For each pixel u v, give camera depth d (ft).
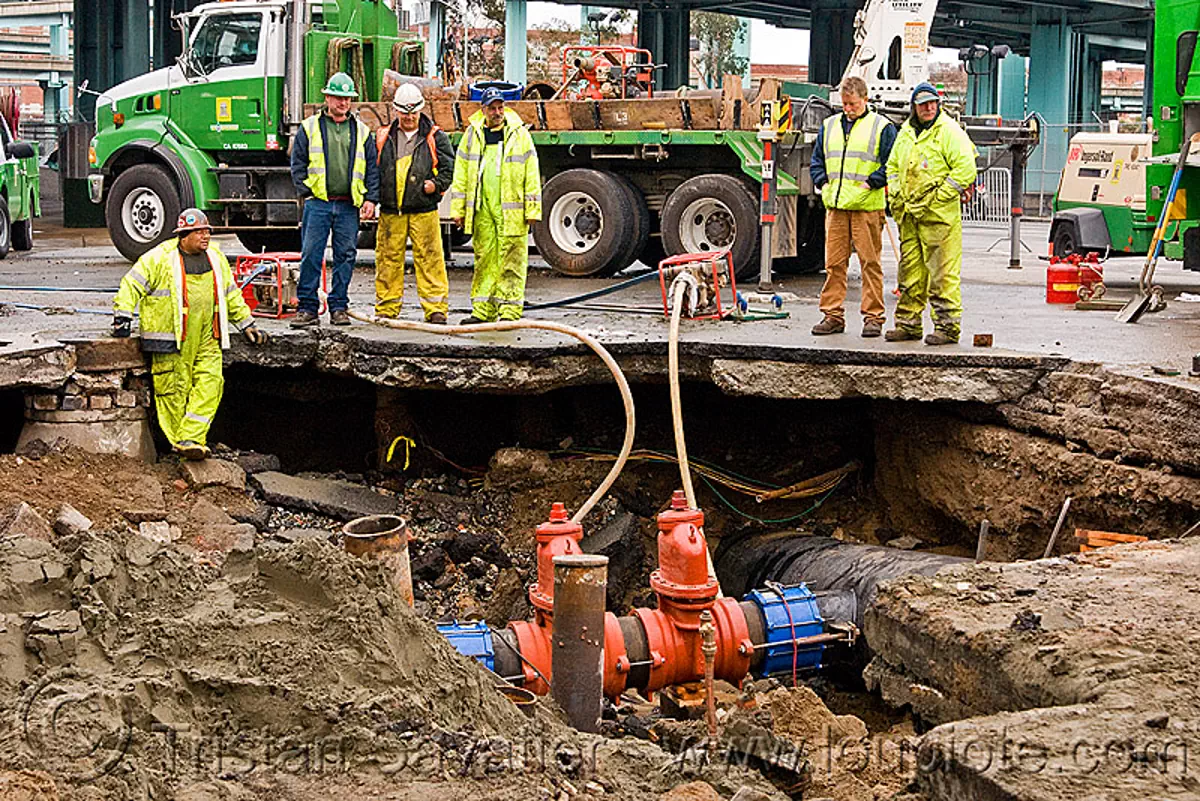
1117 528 27.76
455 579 32.01
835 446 36.35
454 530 33.53
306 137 34.06
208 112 52.75
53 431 31.27
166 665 16.66
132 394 32.01
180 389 32.22
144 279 31.50
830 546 30.25
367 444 37.29
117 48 103.35
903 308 32.76
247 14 52.21
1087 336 34.27
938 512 33.30
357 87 53.62
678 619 23.63
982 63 167.53
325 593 17.84
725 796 15.81
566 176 49.98
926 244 31.81
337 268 34.94
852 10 145.69
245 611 17.78
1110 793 13.12
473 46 127.75
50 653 16.46
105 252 65.21
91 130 87.71
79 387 31.27
